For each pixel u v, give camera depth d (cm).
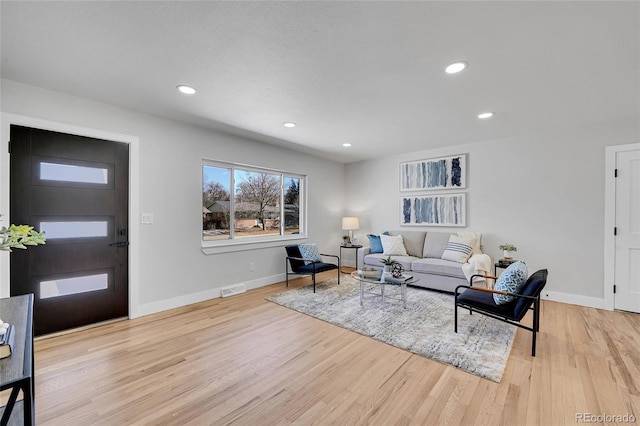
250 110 302
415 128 365
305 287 437
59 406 165
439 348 237
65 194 265
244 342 249
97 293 285
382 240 497
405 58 199
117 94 261
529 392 179
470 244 412
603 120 332
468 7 148
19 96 237
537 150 384
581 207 353
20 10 149
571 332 268
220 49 188
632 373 198
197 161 362
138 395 176
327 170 574
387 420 156
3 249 124
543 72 217
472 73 220
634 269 322
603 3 144
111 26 164
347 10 150
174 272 340
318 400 173
